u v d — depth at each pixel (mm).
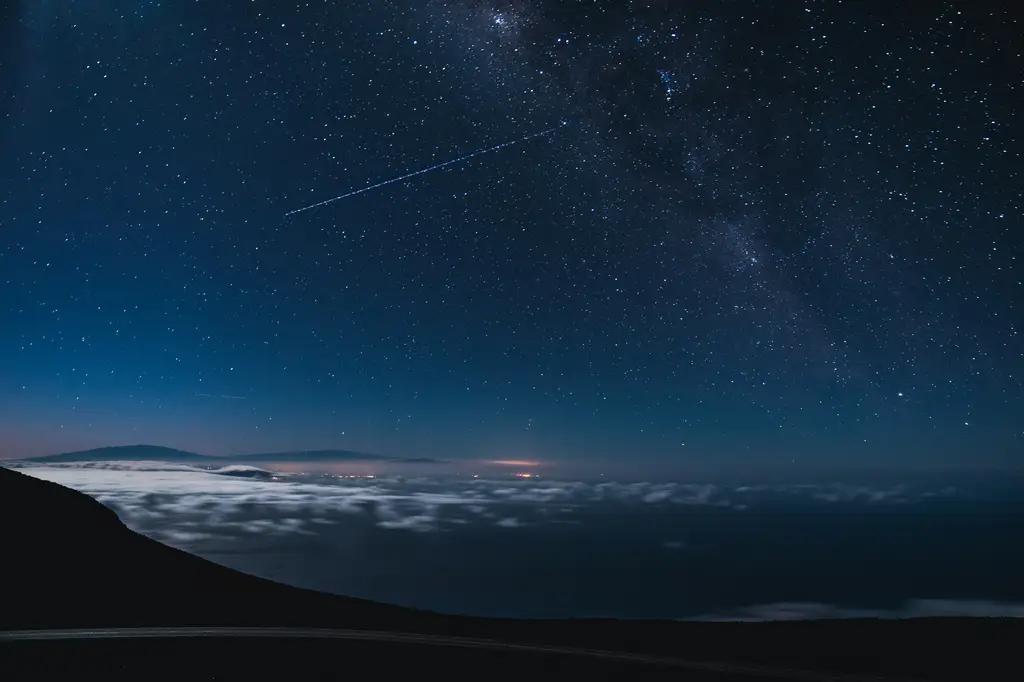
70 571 25016
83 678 14406
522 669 16234
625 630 20500
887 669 16781
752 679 15703
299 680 14898
